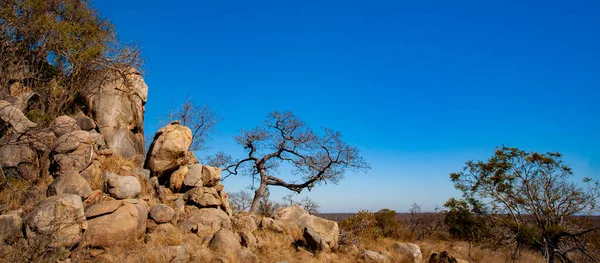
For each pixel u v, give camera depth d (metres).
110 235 9.68
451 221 17.66
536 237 15.69
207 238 11.60
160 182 14.85
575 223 17.38
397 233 24.70
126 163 13.33
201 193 13.63
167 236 11.02
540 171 16.72
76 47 16.11
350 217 20.41
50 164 11.02
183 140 15.26
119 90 16.19
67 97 15.24
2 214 8.66
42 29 15.48
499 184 16.92
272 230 14.19
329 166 24.75
